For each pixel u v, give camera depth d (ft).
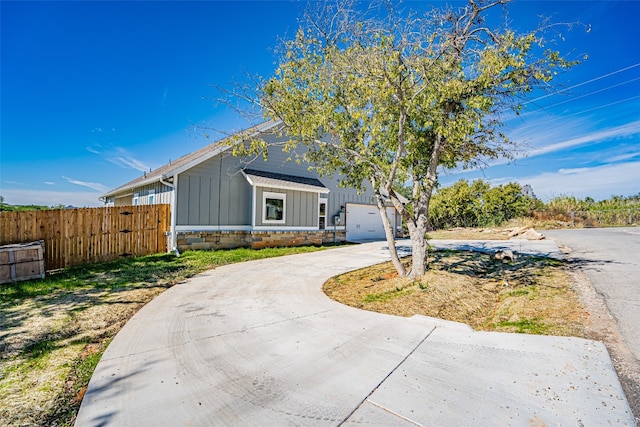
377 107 18.70
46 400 8.05
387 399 7.76
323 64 20.12
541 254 31.68
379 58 16.75
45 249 25.13
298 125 19.67
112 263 28.19
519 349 10.66
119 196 58.44
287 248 39.96
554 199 88.38
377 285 20.95
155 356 10.45
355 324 13.60
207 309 15.80
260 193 39.37
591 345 10.73
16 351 11.00
